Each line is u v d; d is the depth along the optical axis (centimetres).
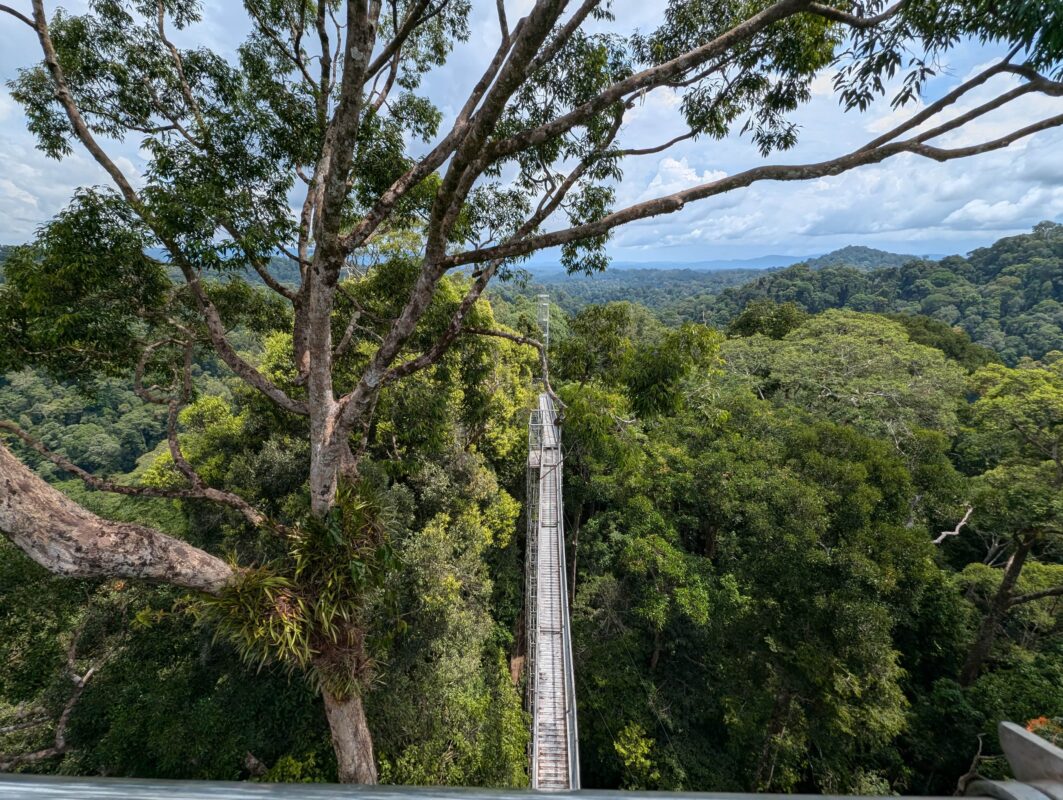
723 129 576
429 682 1023
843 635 909
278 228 565
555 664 1172
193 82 602
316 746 887
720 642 1302
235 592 401
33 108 529
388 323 746
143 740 795
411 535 1155
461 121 496
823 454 1155
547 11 261
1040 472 1187
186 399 575
